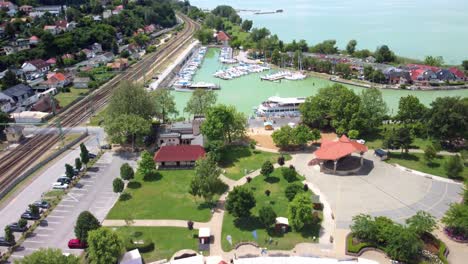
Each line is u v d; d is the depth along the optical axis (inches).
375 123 5826.8
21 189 4544.8
